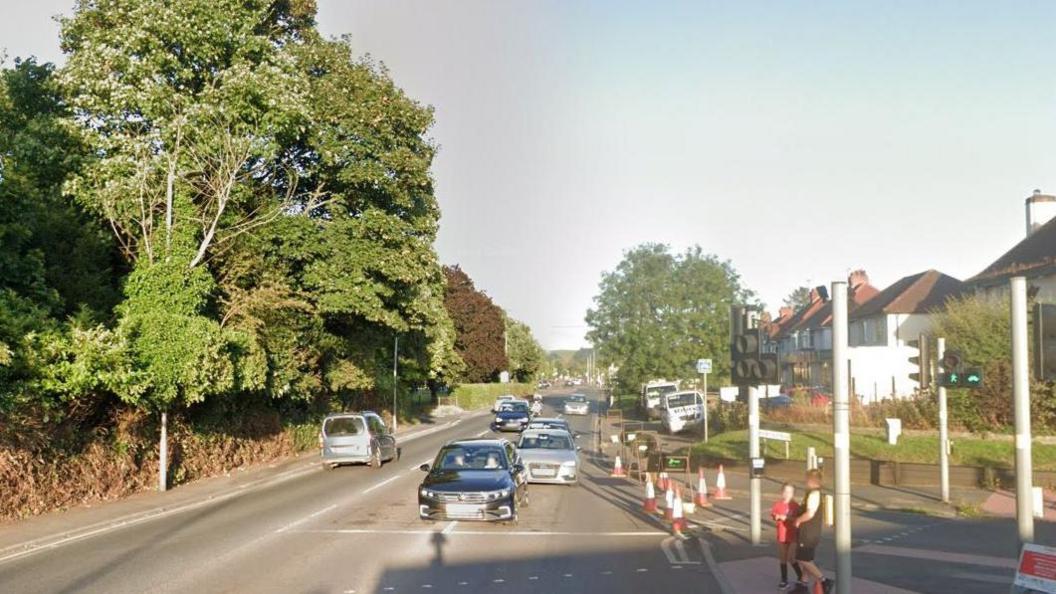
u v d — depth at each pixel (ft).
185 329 72.38
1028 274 130.52
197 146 82.89
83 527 55.77
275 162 104.83
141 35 81.76
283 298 97.14
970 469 77.87
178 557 45.60
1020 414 35.55
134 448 74.90
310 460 109.40
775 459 85.66
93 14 95.76
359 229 110.01
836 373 35.17
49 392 61.67
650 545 50.60
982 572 42.37
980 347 98.73
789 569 43.04
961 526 58.80
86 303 73.36
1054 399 90.68
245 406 102.06
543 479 82.53
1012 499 70.74
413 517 61.36
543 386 553.23
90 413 69.36
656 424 169.17
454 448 64.03
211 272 94.43
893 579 40.60
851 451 89.61
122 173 81.20
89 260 79.56
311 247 106.42
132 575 40.78
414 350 196.75
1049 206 153.07
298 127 90.68
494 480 58.08
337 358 126.62
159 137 82.48
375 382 153.58
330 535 53.26
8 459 58.18
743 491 77.87
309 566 42.98
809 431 102.58
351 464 105.09
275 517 61.62
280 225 103.50
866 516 63.52
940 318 109.40
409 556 46.09
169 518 62.18
